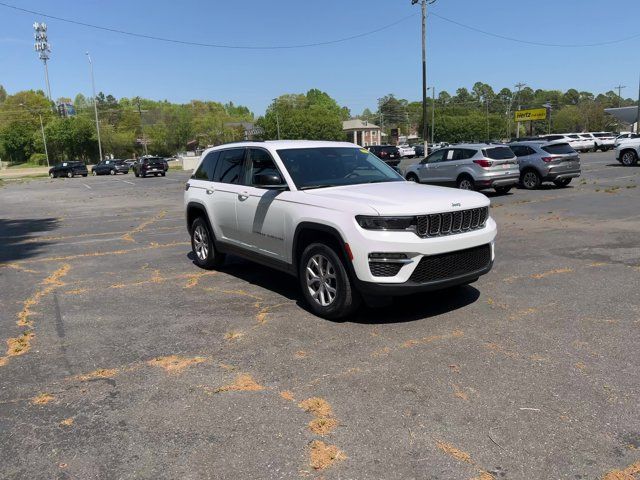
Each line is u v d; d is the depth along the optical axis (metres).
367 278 4.76
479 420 3.36
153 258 8.73
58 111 112.56
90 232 12.15
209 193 7.28
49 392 3.94
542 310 5.38
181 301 6.12
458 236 4.97
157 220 14.01
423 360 4.26
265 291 6.42
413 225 4.75
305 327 5.09
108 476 2.93
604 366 4.06
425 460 2.97
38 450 3.20
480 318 5.18
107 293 6.61
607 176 21.67
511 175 16.33
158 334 5.06
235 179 6.86
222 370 4.21
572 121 121.69
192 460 3.04
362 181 6.12
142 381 4.07
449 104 164.50
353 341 4.70
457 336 4.74
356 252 4.78
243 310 5.69
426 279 4.83
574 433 3.19
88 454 3.14
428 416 3.42
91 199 22.66
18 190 33.06
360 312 5.47
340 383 3.91
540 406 3.50
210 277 7.24
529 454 3.00
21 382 4.12
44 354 4.67
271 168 6.15
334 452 3.07
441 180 17.25
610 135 50.97
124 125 129.25
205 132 126.88
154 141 118.56
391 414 3.46
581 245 8.49
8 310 6.04
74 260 8.84
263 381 3.99
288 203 5.64
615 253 7.82
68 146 100.31
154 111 137.00
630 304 5.48
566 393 3.67
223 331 5.07
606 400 3.56
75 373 4.26
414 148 60.97
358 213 4.81
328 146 6.57
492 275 6.77
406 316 5.31
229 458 3.05
